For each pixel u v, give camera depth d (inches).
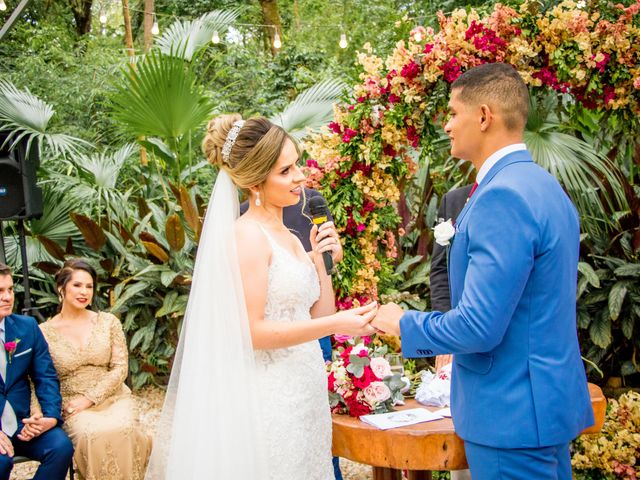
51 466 123.4
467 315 65.3
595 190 177.6
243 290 79.7
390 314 76.8
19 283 232.7
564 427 66.7
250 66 425.1
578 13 115.7
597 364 188.4
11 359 129.0
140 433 135.6
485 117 71.9
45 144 238.1
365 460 90.7
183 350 85.7
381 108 132.9
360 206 138.9
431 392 101.2
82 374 139.9
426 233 213.9
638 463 125.8
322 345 127.2
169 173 298.0
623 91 118.4
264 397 80.7
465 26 122.4
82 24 568.1
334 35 553.0
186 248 229.5
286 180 83.2
